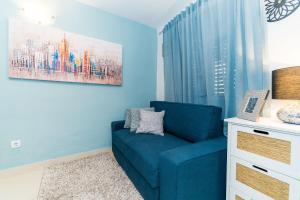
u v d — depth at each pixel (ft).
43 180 5.87
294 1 4.40
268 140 3.48
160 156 4.21
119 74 8.82
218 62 6.35
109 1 7.64
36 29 6.50
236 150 4.14
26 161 6.55
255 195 3.73
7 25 6.03
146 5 7.96
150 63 10.21
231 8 5.73
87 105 7.98
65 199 4.86
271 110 4.86
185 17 7.66
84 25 7.77
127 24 9.16
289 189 3.17
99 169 6.70
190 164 3.90
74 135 7.68
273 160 3.39
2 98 6.04
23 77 6.30
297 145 3.03
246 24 5.15
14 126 6.29
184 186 3.82
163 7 8.12
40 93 6.76
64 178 6.00
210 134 5.53
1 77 5.99
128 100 9.36
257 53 5.02
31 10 6.48
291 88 3.47
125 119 8.75
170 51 8.92
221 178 4.58
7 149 6.18
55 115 7.14
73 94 7.57
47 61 6.75
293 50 4.47
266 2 4.94
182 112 6.64
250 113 4.21
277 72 3.79
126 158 6.21
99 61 8.11
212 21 6.31
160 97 10.30
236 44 5.51
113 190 5.29
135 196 5.01
